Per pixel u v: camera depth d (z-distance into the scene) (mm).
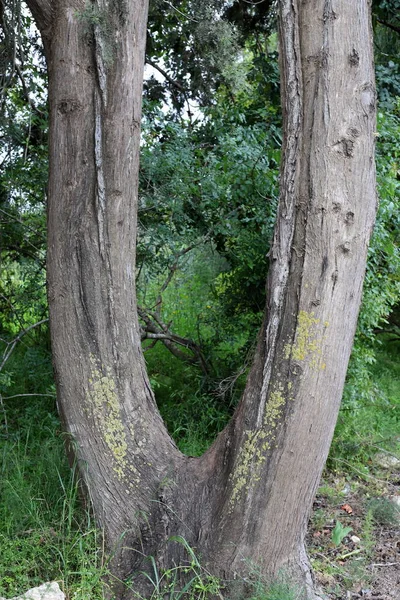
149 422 3639
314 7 3084
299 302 3166
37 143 6219
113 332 3488
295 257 3176
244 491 3293
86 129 3363
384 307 5691
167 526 3467
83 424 3504
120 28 3354
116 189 3424
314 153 3113
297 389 3191
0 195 6191
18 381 6332
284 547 3395
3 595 3229
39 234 6262
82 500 3658
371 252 5055
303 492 3338
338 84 3086
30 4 3434
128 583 3387
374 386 6305
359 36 3113
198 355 5984
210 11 5746
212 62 5879
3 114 5621
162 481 3541
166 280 6137
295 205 3168
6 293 6816
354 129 3109
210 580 3332
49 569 3455
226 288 6082
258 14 7652
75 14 3291
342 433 5559
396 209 5445
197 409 5730
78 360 3465
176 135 5703
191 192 5609
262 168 5488
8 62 5176
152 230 5523
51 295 3492
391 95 7281
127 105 3400
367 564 4109
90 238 3408
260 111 6430
